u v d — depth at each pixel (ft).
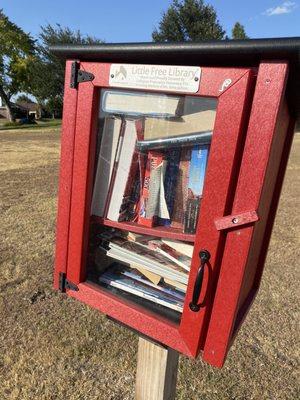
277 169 4.50
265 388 7.65
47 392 7.33
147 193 4.16
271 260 13.20
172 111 3.67
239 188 3.33
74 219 4.36
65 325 9.27
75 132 4.11
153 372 5.00
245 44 3.03
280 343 8.98
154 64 3.60
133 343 8.74
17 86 104.73
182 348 3.92
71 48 3.88
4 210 17.78
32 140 56.24
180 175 3.92
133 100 3.83
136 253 4.35
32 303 10.10
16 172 28.55
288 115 4.16
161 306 4.22
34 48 103.35
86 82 3.93
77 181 4.22
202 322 3.73
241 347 8.77
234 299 3.55
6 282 11.04
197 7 90.07
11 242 13.84
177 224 4.05
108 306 4.38
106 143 4.16
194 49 3.25
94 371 7.89
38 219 16.53
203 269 3.57
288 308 10.34
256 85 3.11
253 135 3.18
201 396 7.38
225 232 3.47
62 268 4.65
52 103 115.85
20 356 8.21
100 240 4.60
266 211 4.48
